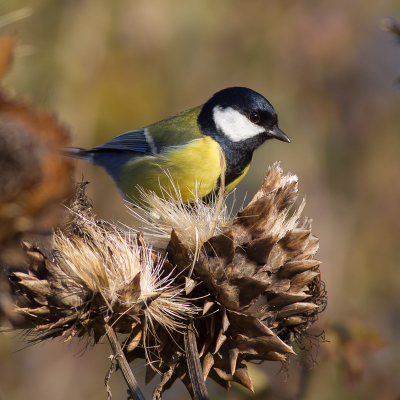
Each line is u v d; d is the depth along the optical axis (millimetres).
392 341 9906
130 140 7539
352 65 12219
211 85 11148
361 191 12250
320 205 11711
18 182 2240
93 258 3262
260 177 11086
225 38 11391
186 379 3619
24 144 2221
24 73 8367
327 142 12102
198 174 7004
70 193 2383
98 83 10047
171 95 10891
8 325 3186
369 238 12000
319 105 11938
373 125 12484
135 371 3906
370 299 11430
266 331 3430
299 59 11789
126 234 3754
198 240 3520
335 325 6227
